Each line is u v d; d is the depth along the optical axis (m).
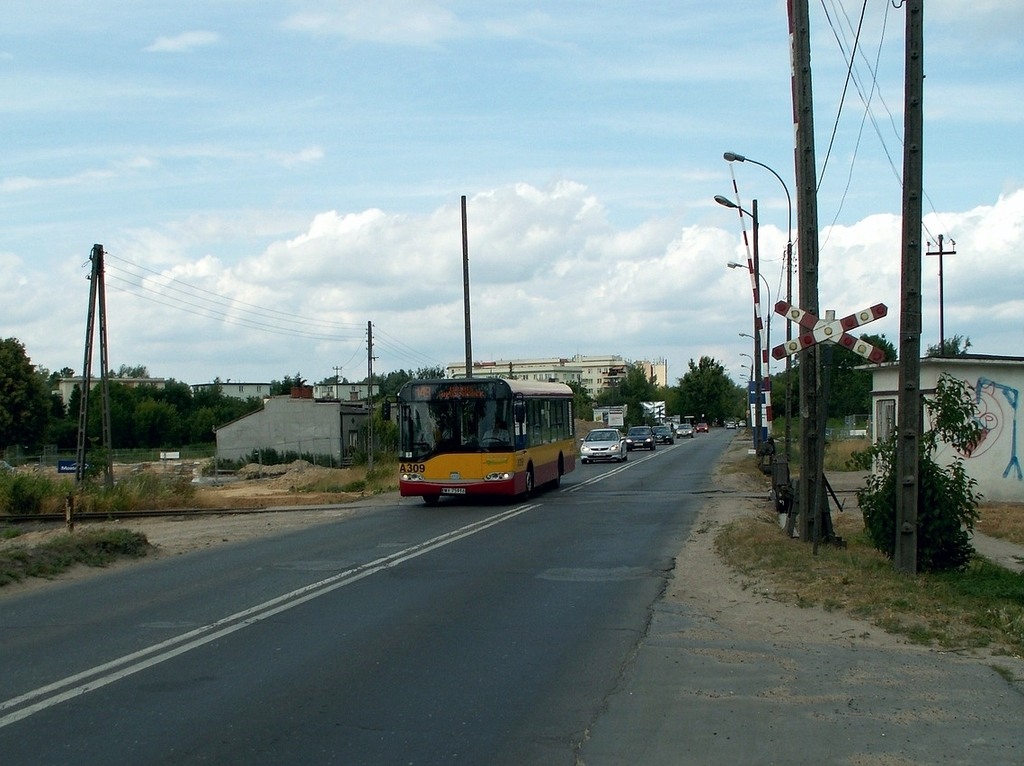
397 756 5.87
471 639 9.12
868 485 13.01
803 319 12.38
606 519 20.66
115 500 28.66
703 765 5.70
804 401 14.41
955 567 11.90
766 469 30.08
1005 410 21.53
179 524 23.97
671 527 19.00
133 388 105.12
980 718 6.51
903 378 11.68
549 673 7.84
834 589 10.70
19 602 11.83
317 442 70.94
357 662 8.24
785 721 6.51
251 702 7.05
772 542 14.45
